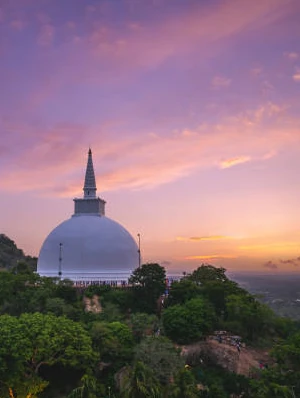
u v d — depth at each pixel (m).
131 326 93.44
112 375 78.50
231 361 89.19
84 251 136.75
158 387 60.81
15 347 70.12
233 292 110.38
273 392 67.94
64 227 145.25
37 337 73.56
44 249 142.38
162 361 74.06
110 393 74.31
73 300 105.62
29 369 76.00
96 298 113.38
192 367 88.06
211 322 97.75
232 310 101.50
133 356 80.38
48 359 75.31
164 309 104.94
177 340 93.69
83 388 64.38
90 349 76.44
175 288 109.50
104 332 82.50
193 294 107.94
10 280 106.12
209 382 80.25
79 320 93.06
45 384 73.75
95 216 150.88
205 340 94.88
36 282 112.00
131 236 151.25
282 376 73.12
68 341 76.06
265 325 106.12
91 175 161.88
